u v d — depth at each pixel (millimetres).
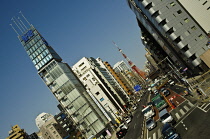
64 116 101625
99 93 84688
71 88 62688
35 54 67438
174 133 18031
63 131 99375
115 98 96438
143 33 78750
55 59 67188
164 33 50844
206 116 19234
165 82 71312
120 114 80562
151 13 49531
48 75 64562
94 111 61094
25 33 70938
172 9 49125
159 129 25109
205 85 34094
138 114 52312
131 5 68312
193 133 17391
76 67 98500
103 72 113062
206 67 45875
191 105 27297
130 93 137000
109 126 61406
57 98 63062
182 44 47688
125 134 39344
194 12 48375
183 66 61094
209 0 47406
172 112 29656
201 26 47938
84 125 60094
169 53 65875
